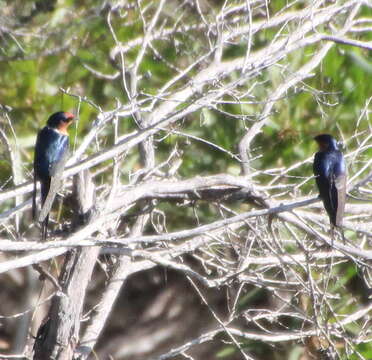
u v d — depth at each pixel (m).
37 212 10.19
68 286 9.86
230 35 12.84
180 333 14.54
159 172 11.80
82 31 14.59
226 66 12.17
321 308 11.12
